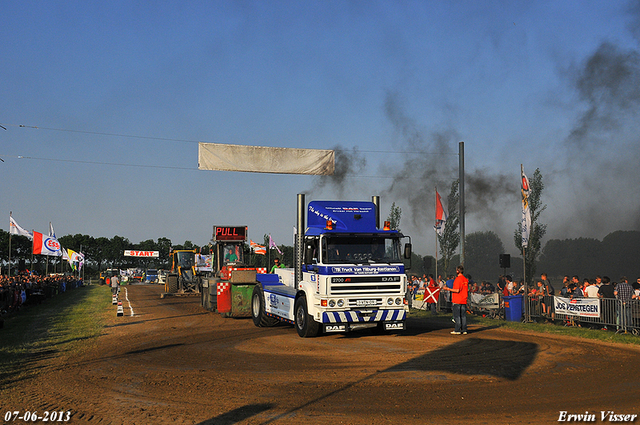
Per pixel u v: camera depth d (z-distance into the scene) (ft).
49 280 125.70
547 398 23.76
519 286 67.67
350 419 20.54
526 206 59.67
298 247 47.57
